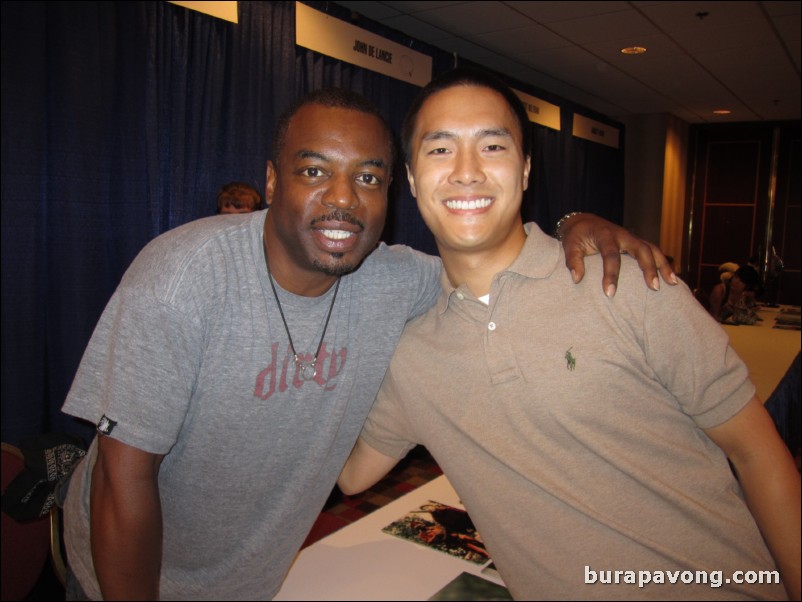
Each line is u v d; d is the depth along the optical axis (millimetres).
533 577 943
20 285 2598
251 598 1081
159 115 3096
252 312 1004
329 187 948
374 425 1188
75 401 982
